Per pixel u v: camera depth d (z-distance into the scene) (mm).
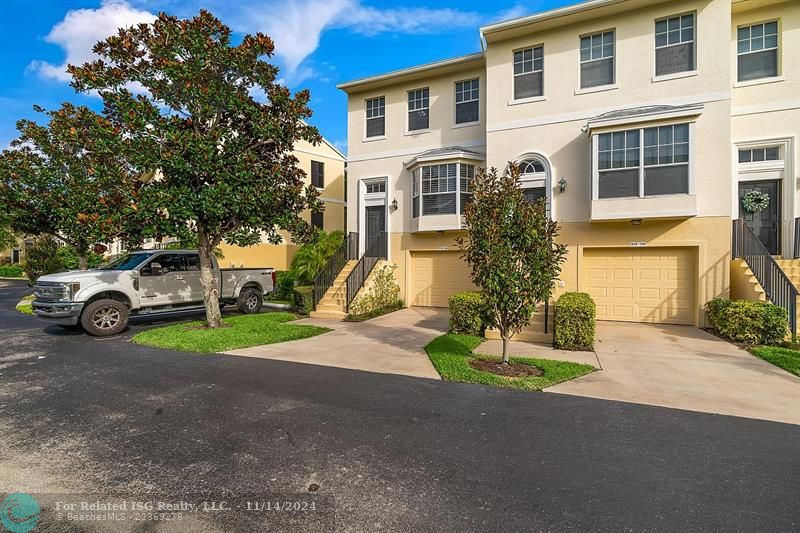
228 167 8875
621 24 11188
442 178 13727
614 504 2988
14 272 35562
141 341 8523
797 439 4090
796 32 10500
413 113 15086
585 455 3748
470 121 14164
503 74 12555
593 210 10805
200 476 3365
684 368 6746
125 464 3561
